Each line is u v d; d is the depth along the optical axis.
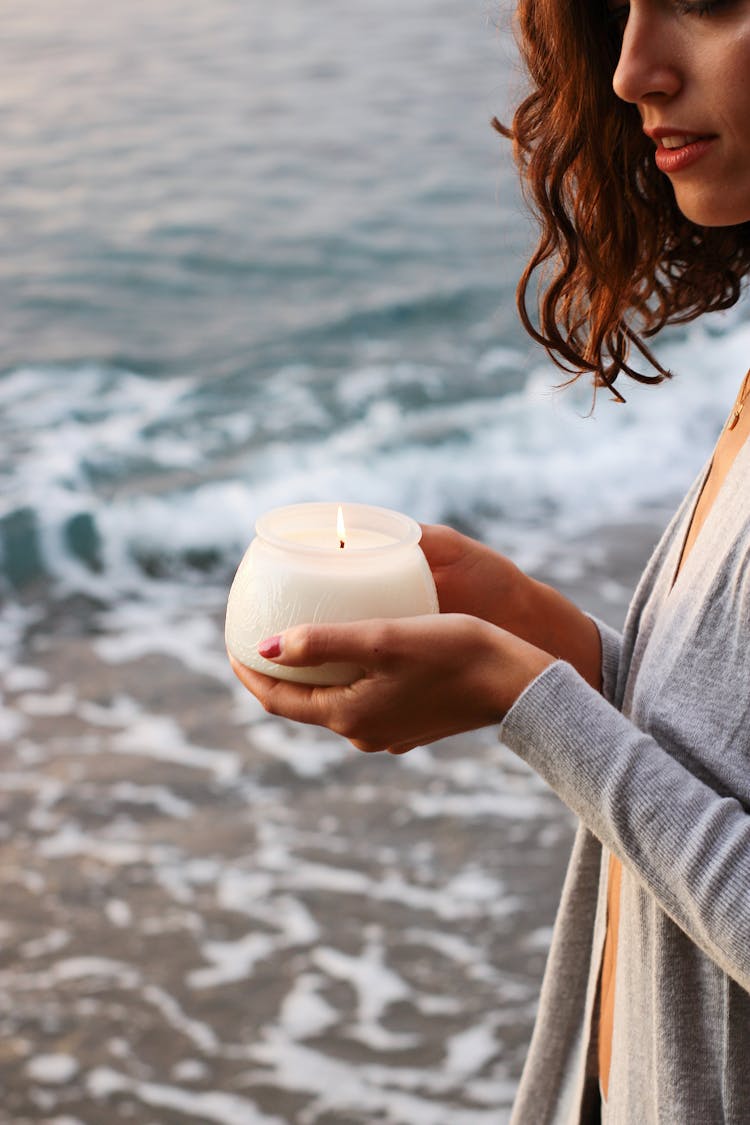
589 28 1.25
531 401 8.76
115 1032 3.34
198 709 5.02
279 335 10.29
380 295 11.25
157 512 6.86
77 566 6.48
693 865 0.98
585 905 1.41
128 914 3.80
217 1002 3.46
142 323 10.41
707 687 1.09
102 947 3.65
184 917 3.79
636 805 1.00
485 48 21.98
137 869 4.00
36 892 3.87
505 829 4.25
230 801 4.39
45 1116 3.06
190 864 4.04
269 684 1.10
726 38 0.96
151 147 15.64
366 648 1.01
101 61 19.53
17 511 6.68
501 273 11.98
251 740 4.79
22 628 5.78
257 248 12.49
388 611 1.08
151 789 4.44
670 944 1.13
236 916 3.80
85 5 23.38
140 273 11.65
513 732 1.04
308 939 3.71
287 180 14.75
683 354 9.64
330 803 4.38
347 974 3.58
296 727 4.89
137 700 5.10
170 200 13.80
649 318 1.46
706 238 1.40
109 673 5.34
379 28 23.20
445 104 18.39
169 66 19.58
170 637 5.75
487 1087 3.20
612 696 1.44
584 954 1.43
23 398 8.63
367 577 1.08
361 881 3.97
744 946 0.95
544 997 1.46
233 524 6.96
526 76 1.38
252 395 8.96
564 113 1.30
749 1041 1.10
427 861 4.08
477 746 4.77
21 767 4.54
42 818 4.24
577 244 1.37
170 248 12.37
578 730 1.02
